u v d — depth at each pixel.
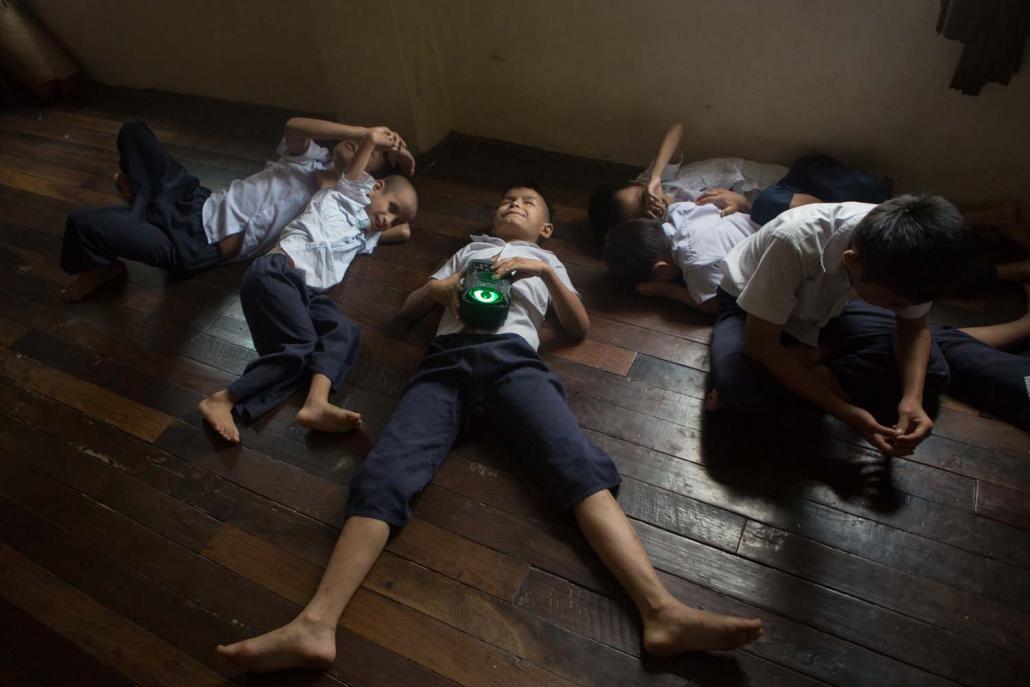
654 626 1.25
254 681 1.28
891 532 1.40
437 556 1.42
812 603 1.31
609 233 1.94
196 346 1.94
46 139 2.92
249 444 1.67
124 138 2.14
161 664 1.31
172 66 3.05
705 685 1.22
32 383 1.89
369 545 1.38
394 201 2.16
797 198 1.86
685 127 2.24
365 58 2.38
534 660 1.27
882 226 1.17
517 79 2.41
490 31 2.32
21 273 2.25
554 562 1.39
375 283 2.07
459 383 1.59
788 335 1.59
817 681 1.21
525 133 2.55
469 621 1.33
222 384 1.83
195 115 2.97
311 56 2.67
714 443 1.57
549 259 1.89
